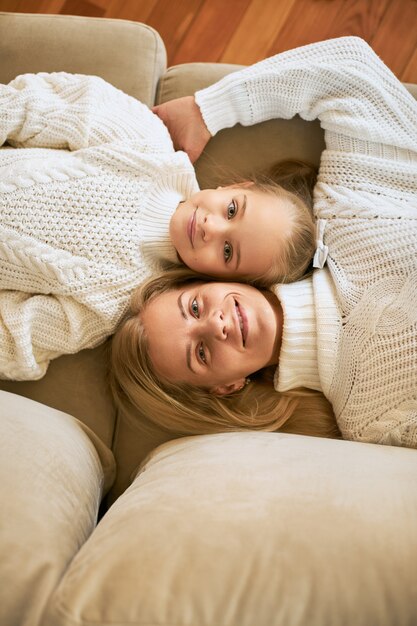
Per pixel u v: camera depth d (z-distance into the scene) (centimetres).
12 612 60
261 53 144
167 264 111
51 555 64
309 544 60
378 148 106
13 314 96
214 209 102
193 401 105
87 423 103
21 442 75
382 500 66
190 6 145
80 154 101
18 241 96
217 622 56
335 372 98
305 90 108
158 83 120
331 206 106
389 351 93
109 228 101
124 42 113
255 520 63
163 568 59
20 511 66
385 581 58
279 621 56
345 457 76
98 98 103
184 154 106
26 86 103
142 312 101
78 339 101
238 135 115
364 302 97
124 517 68
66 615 56
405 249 97
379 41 141
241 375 101
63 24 114
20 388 102
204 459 76
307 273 110
